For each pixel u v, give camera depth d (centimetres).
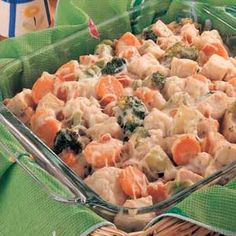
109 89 89
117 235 73
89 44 98
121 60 93
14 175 83
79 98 88
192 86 88
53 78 91
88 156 81
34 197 80
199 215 75
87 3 105
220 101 86
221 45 96
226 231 75
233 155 81
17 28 103
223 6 106
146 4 102
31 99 90
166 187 79
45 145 80
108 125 84
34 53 94
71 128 85
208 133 83
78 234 74
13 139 82
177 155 81
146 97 87
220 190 76
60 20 103
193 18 104
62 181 76
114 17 100
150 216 74
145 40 99
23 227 80
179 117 84
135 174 79
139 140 83
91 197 74
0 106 84
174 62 92
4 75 92
